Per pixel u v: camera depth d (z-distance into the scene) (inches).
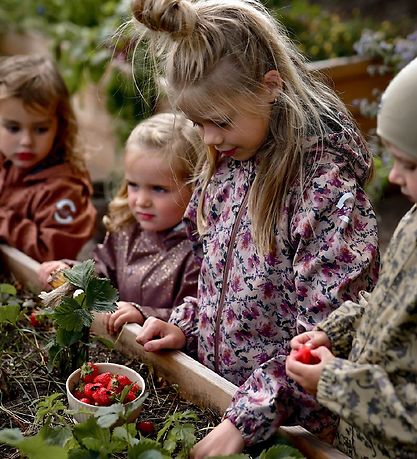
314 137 75.9
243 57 72.7
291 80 75.4
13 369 90.0
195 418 76.7
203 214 87.0
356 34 186.9
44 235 115.6
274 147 76.2
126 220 106.3
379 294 63.4
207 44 72.3
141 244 104.7
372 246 73.8
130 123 157.4
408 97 57.9
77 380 80.7
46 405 75.5
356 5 239.6
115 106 157.6
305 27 192.1
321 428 73.2
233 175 83.7
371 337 63.1
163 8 72.0
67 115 120.1
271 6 185.5
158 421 81.4
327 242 73.1
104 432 68.9
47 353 91.5
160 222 100.6
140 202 100.0
